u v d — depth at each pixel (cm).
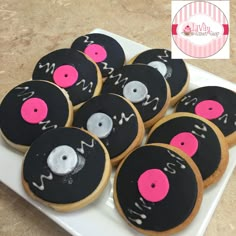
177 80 30
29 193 24
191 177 23
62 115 27
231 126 27
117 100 27
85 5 43
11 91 29
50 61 31
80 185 24
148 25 40
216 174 25
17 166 27
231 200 28
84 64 30
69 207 24
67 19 41
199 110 28
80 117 28
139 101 28
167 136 27
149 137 27
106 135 26
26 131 27
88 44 33
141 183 24
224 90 29
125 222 24
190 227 23
